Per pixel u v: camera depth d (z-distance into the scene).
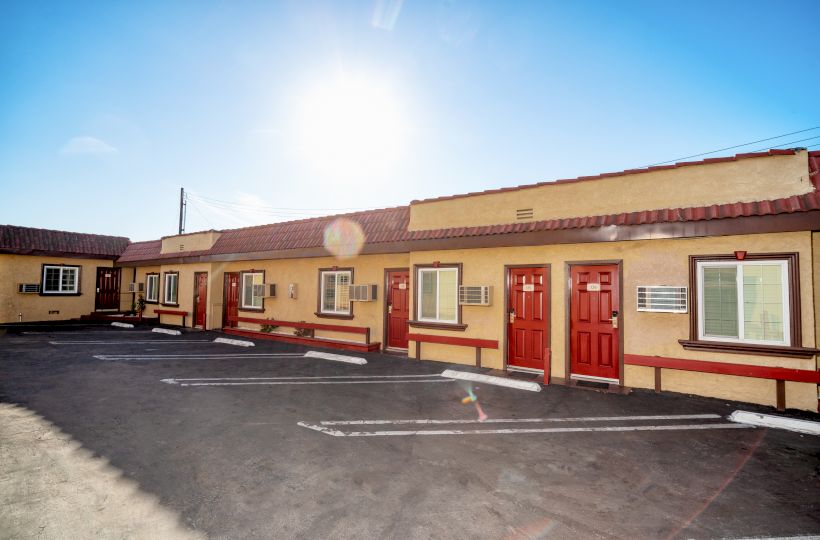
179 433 5.01
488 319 8.82
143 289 19.16
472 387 7.33
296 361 9.76
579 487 3.73
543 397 6.64
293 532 3.02
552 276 8.03
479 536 2.99
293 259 13.23
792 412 5.72
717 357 6.37
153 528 3.05
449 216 9.48
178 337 13.69
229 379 7.90
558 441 4.82
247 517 3.21
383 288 11.02
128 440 4.77
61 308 17.98
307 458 4.32
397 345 10.73
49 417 5.54
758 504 3.45
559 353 7.89
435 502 3.46
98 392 6.84
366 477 3.90
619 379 7.23
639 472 4.03
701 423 5.43
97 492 3.56
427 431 5.15
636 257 7.15
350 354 10.40
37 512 3.23
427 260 9.69
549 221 8.02
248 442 4.75
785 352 5.80
